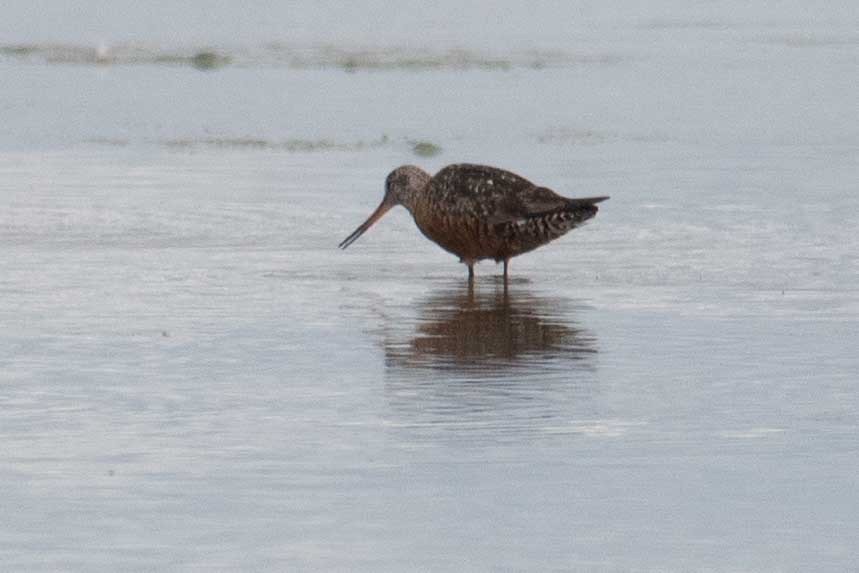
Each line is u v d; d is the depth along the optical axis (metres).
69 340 16.30
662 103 39.12
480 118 36.34
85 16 65.19
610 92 41.19
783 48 53.16
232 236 22.75
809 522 10.97
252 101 39.19
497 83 42.81
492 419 13.41
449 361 15.53
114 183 27.25
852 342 16.19
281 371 15.11
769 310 17.80
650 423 13.27
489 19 65.06
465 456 12.39
